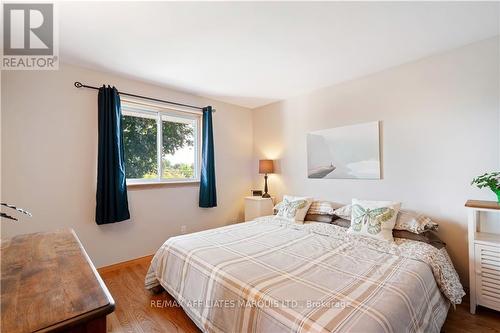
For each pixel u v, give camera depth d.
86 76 2.53
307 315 1.06
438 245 2.03
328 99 3.13
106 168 2.53
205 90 3.27
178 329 1.65
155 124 3.17
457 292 1.62
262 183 4.02
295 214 2.79
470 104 2.10
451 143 2.20
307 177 3.37
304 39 1.99
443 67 2.24
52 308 0.66
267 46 2.11
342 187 2.97
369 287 1.29
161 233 3.08
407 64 2.46
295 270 1.51
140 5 1.54
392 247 1.89
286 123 3.65
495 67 1.98
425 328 1.25
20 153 2.18
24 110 2.20
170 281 1.87
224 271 1.50
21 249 1.11
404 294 1.23
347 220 2.55
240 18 1.70
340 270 1.51
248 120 4.16
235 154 3.95
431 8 1.61
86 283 0.81
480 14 1.67
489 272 1.75
